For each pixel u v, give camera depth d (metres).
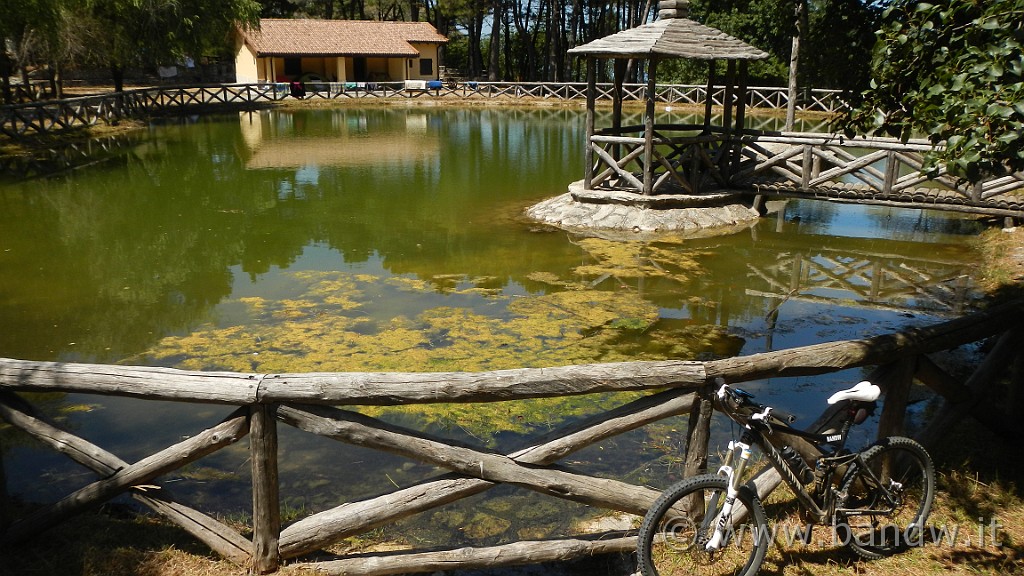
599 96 33.34
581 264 8.88
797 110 28.47
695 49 10.48
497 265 8.81
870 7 4.34
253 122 25.83
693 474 3.09
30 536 3.15
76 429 4.77
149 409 5.08
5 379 2.95
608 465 4.30
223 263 8.91
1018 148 2.90
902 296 7.68
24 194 13.02
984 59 2.93
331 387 2.80
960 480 3.71
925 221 11.29
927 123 3.27
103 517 3.39
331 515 3.01
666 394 3.02
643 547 2.82
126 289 7.85
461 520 3.73
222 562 3.06
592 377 2.88
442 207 12.24
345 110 30.66
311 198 12.95
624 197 10.88
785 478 3.03
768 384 5.55
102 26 24.64
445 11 43.00
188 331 6.57
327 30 39.03
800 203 12.98
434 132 23.05
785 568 3.09
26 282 8.09
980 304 7.38
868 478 3.21
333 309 7.19
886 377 3.49
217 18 28.86
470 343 6.27
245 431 2.90
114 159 17.14
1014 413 4.11
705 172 11.66
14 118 18.39
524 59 51.78
